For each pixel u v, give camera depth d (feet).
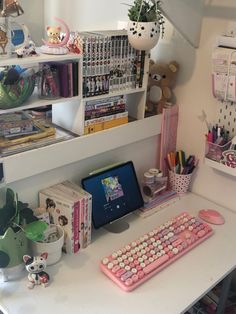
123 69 4.52
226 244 4.38
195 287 3.72
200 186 5.41
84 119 4.31
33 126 4.17
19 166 3.78
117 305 3.45
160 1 4.19
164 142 5.37
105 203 4.55
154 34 4.21
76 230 4.06
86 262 3.98
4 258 3.53
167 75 5.08
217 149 4.76
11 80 3.63
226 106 4.75
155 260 3.92
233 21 4.42
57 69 4.00
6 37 3.49
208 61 4.80
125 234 4.49
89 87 4.22
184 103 5.27
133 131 4.86
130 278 3.67
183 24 4.53
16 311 3.33
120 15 5.70
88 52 4.07
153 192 5.08
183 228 4.45
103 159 4.76
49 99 4.03
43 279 3.60
